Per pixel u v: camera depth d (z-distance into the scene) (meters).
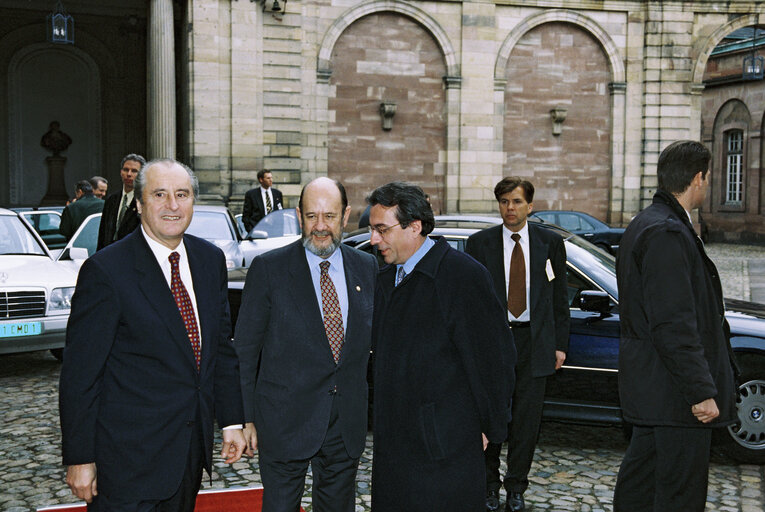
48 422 6.54
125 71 25.83
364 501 4.88
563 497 4.96
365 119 20.97
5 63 24.69
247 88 19.33
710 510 4.72
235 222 11.58
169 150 19.09
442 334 3.04
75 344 2.78
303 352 3.39
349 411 3.46
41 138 25.30
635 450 3.68
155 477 2.83
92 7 24.64
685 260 3.35
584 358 5.73
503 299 4.63
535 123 22.38
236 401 3.19
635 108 22.84
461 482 3.00
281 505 3.39
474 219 6.89
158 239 2.99
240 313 3.44
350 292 3.52
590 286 5.82
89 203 10.95
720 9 22.84
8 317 7.78
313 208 3.39
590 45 22.56
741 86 31.80
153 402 2.85
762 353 5.62
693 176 3.50
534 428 4.59
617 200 22.89
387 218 3.08
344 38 20.72
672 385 3.43
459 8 21.36
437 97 21.50
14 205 25.08
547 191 22.53
